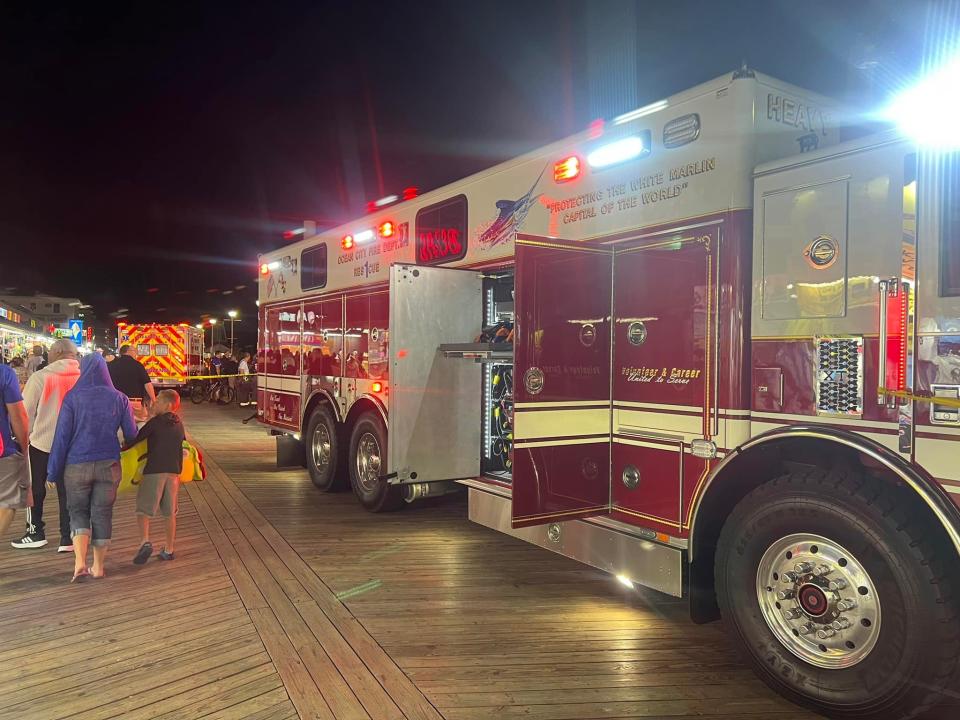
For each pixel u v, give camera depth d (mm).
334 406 7508
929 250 2777
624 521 4176
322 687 3305
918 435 2797
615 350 4277
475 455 6023
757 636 3295
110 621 4102
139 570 5055
